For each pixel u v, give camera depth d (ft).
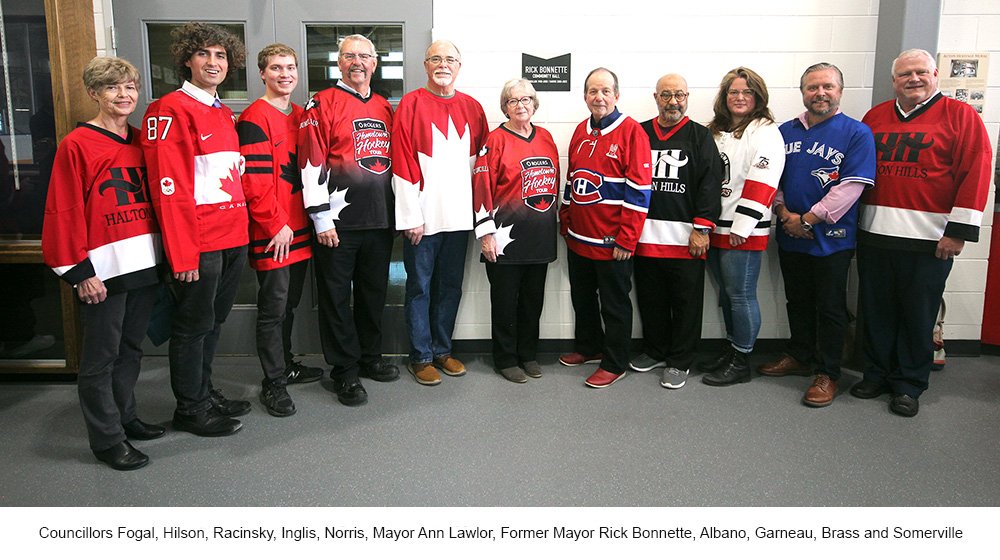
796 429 8.75
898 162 9.32
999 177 11.46
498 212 10.18
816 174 9.75
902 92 9.25
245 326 11.67
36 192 10.23
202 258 7.82
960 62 11.04
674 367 10.44
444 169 9.97
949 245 8.95
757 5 11.14
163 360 11.48
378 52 11.23
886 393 10.02
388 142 9.81
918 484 7.31
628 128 9.79
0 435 8.53
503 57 11.19
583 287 11.06
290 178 9.32
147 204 7.56
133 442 8.32
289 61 9.05
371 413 9.22
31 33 9.97
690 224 10.12
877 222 9.53
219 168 7.86
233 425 8.57
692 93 11.35
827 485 7.29
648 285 10.84
